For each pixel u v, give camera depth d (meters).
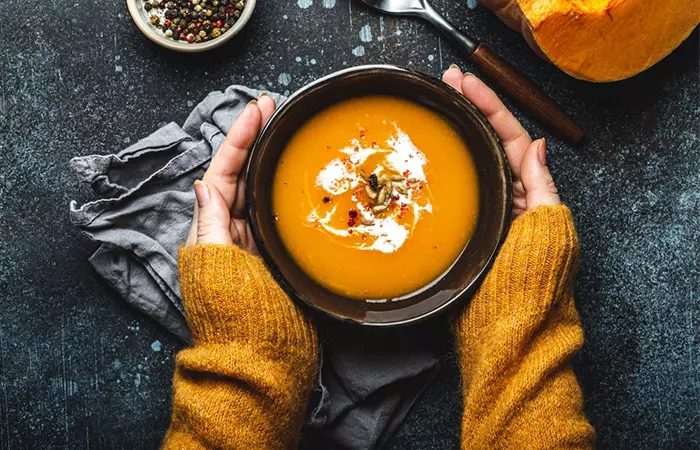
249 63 0.76
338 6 0.76
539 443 0.64
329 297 0.67
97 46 0.76
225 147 0.69
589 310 0.75
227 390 0.66
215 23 0.76
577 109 0.75
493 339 0.66
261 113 0.69
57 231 0.76
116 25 0.76
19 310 0.76
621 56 0.67
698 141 0.75
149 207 0.73
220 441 0.64
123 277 0.74
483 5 0.74
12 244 0.76
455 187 0.67
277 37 0.76
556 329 0.68
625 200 0.75
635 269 0.75
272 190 0.67
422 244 0.67
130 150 0.73
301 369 0.68
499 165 0.64
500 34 0.75
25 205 0.76
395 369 0.73
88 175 0.72
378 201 0.67
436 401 0.75
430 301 0.66
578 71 0.68
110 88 0.76
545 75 0.75
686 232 0.75
